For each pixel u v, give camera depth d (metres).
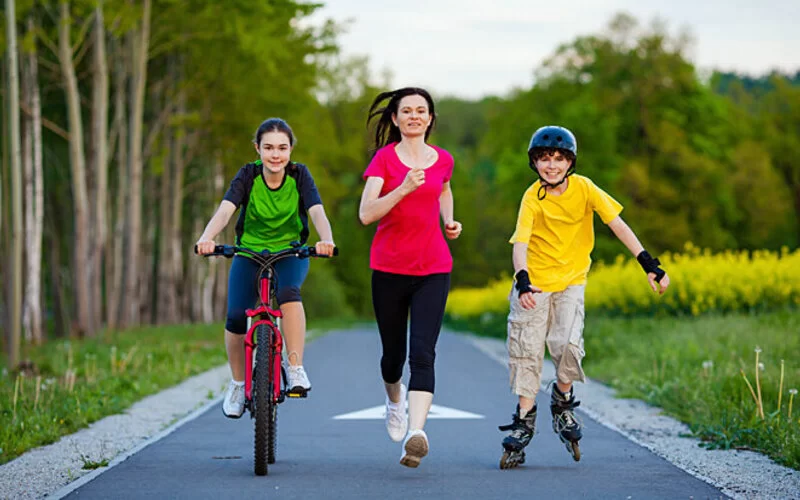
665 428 16.70
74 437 15.79
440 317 12.07
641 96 103.19
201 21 46.16
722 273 39.62
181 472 12.30
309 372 29.20
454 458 13.59
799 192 116.62
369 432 16.36
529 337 12.69
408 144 12.00
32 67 45.31
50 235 65.19
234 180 12.44
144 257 64.12
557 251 12.66
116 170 59.09
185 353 35.56
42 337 51.44
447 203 12.66
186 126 51.31
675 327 36.28
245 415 18.47
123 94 49.91
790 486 11.32
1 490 11.28
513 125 109.00
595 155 100.19
